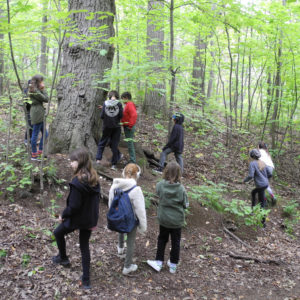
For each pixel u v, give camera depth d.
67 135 5.48
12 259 3.08
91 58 5.44
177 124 6.23
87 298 2.79
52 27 3.34
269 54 8.80
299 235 5.43
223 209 5.42
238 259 4.12
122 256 3.54
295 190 7.79
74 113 5.49
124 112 5.40
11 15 3.55
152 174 6.06
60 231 2.93
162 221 3.38
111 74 4.59
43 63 11.01
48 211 4.05
